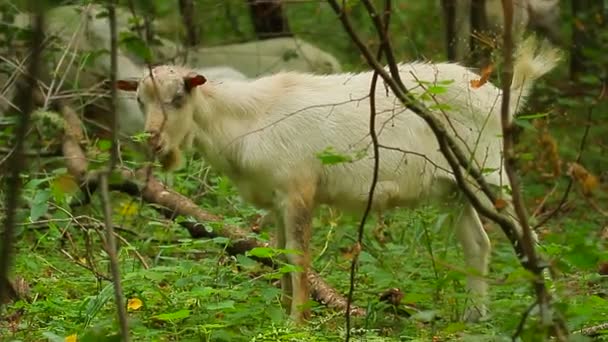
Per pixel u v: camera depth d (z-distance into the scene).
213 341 9.81
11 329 10.30
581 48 18.91
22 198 11.66
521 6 17.19
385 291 11.18
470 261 11.75
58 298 11.07
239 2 19.33
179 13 17.92
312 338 9.71
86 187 12.64
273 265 11.75
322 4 22.73
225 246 11.62
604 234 13.38
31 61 5.20
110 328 9.63
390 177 11.56
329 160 8.15
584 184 7.68
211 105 11.42
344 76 11.86
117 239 12.93
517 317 8.20
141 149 12.91
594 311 9.49
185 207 13.23
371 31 18.73
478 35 12.09
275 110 11.53
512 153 7.21
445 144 7.77
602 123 16.98
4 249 5.30
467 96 11.50
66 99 15.16
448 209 11.80
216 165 11.67
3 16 13.23
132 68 15.77
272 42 18.83
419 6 21.33
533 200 14.89
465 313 10.30
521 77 11.47
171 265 12.42
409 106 7.69
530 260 7.09
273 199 11.56
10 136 12.45
